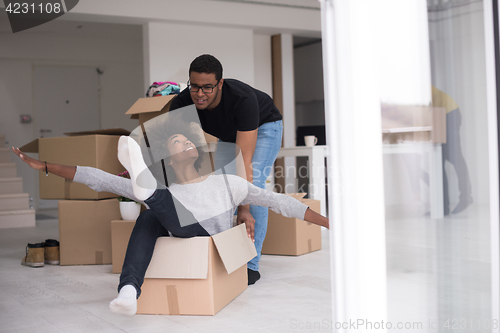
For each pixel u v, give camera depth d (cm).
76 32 751
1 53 732
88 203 293
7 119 739
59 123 778
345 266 116
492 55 125
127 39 816
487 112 124
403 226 117
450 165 121
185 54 606
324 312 183
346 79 115
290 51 697
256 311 185
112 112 812
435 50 121
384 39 117
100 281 246
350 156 115
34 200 746
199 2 596
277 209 186
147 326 169
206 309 179
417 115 118
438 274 119
